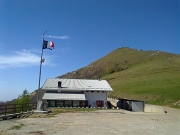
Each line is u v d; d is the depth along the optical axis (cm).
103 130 1889
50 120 2519
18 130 1819
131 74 10244
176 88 6197
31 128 1928
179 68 9088
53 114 3238
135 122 2512
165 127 2180
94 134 1695
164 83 7000
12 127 1973
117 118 2897
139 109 4175
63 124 2206
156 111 4025
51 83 5391
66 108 4488
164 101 5359
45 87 5128
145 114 3619
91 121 2497
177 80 7144
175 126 2269
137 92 6575
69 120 2547
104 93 5216
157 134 1786
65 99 4738
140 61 15700
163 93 5906
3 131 1762
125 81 8969
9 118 2688
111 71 14112
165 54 15550
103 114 3438
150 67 10775
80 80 5800
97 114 3409
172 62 10731
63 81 5619
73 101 4891
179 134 1816
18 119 2595
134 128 2056
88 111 3922
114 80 10144
